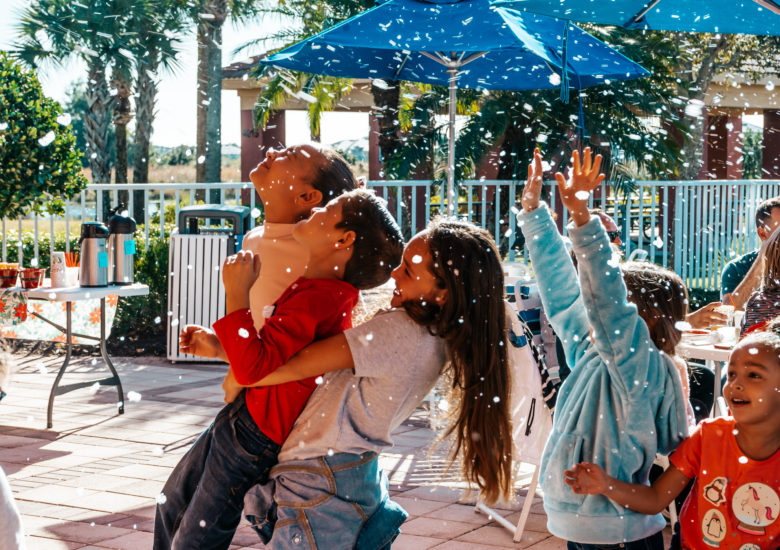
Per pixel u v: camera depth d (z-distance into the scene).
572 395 2.54
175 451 5.21
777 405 2.25
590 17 4.41
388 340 2.15
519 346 3.65
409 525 4.07
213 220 9.66
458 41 5.74
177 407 6.30
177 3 18.59
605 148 13.03
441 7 5.95
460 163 13.15
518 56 7.35
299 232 2.25
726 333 4.44
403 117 15.98
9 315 5.75
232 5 19.77
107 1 17.53
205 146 18.98
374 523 2.20
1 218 8.82
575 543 2.48
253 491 2.32
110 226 6.38
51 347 8.55
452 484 4.63
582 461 2.45
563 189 2.40
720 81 19.61
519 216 2.72
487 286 2.23
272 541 2.16
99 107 20.91
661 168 13.86
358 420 2.16
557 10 4.32
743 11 4.37
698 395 4.79
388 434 2.20
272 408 2.18
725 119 22.23
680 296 2.59
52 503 4.30
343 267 2.27
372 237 2.26
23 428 5.68
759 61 19.17
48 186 8.30
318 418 2.16
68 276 6.05
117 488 4.54
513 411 3.71
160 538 2.41
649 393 2.40
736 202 12.74
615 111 13.55
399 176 13.52
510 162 13.70
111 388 6.88
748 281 4.84
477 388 2.25
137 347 8.59
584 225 2.39
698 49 17.44
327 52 7.18
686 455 2.41
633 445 2.40
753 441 2.30
